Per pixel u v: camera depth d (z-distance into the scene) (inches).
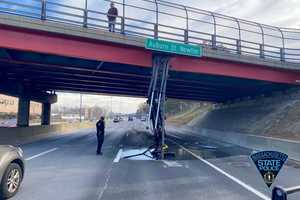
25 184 401.1
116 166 564.7
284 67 1169.4
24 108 1418.6
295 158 703.7
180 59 979.3
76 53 829.2
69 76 1187.3
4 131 1032.2
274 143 812.6
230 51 1076.5
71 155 732.0
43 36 792.9
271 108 1380.4
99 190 368.5
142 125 3171.8
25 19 758.5
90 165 574.9
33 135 1343.5
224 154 787.4
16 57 891.4
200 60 1017.5
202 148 955.3
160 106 799.7
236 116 1689.2
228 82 1267.2
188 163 618.2
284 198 113.9
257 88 1432.1
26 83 1402.6
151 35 914.7
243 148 957.2
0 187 314.3
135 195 344.8
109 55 868.6
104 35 844.0
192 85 1360.7
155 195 345.7
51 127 1690.5
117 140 1220.5
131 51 895.1
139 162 624.1
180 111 5123.0
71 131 2182.6
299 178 470.9
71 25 807.1
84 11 837.8
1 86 1314.0
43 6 789.2
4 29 754.8
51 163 597.9
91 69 1015.0
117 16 870.4
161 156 690.2
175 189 377.7
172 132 2085.4
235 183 417.4
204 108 3388.3
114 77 1176.8
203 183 415.8
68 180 430.0
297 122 1061.8
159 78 871.1
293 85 1296.8
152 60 904.9
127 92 1732.3
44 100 1695.4
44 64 937.5
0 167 312.7
